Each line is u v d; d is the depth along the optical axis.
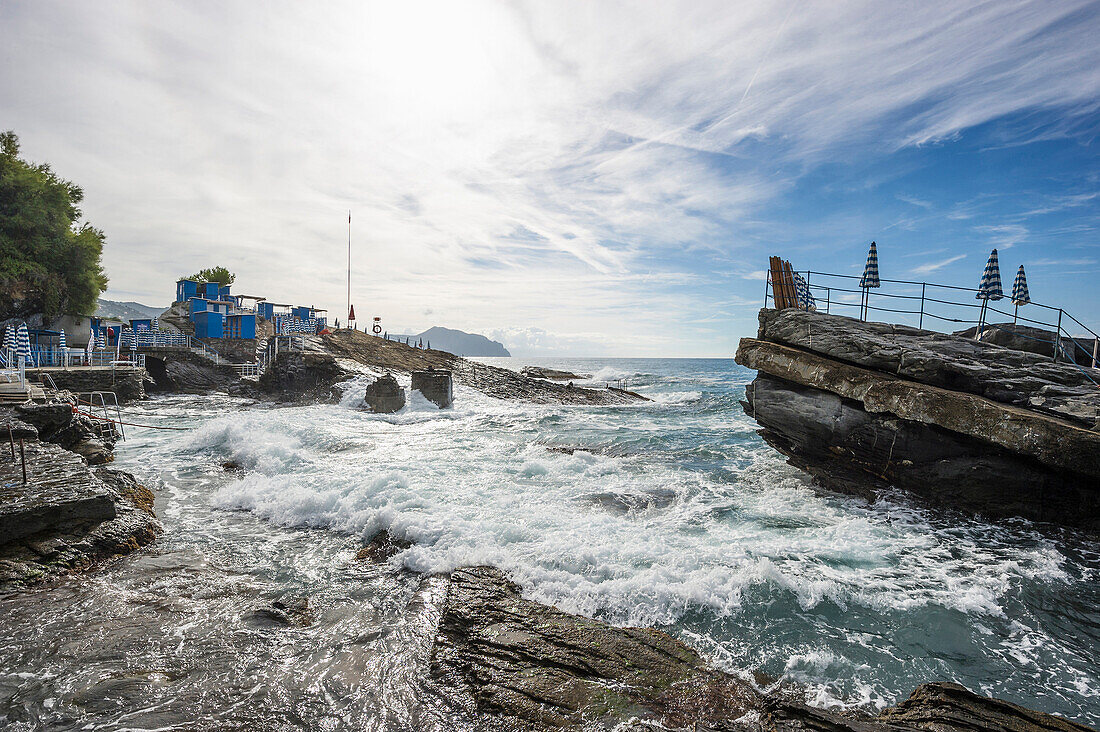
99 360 33.25
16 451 10.37
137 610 6.18
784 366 13.37
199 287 45.00
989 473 9.62
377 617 6.26
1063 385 10.02
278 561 7.98
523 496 11.21
